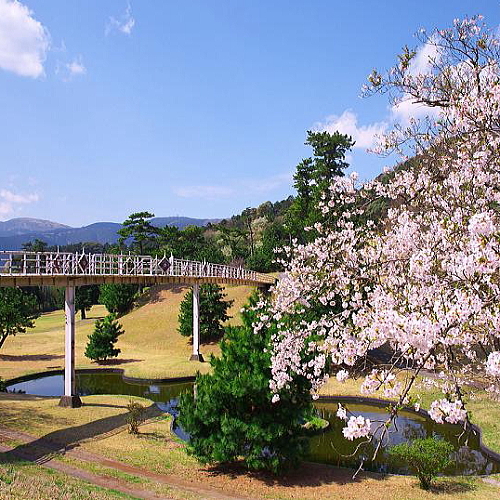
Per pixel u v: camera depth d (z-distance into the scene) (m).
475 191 8.06
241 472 13.07
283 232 61.84
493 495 11.82
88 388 27.06
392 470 14.17
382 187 9.75
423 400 19.91
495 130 7.25
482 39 8.09
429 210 8.64
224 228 71.31
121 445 14.93
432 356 6.02
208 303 37.41
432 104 8.70
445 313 5.44
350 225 10.88
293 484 12.30
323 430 17.88
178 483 12.08
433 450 12.31
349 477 12.98
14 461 12.55
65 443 14.74
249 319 13.81
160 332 41.59
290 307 10.88
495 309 5.45
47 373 30.19
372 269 9.74
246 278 38.75
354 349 7.09
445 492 11.96
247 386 11.94
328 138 43.81
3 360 33.38
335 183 10.18
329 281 10.33
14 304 33.91
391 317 5.74
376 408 21.50
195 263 36.84
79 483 11.27
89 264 21.64
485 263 5.15
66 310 19.73
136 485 11.65
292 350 10.02
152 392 26.08
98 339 33.09
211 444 12.62
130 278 24.42
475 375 9.03
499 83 6.89
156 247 67.69
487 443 16.00
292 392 12.12
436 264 7.10
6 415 17.48
